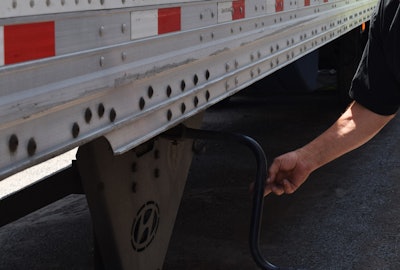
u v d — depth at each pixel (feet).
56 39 4.95
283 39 11.41
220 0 8.23
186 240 14.42
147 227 8.69
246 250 13.91
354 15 19.56
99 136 5.56
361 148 21.48
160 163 8.80
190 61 7.35
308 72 19.62
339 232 14.88
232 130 24.54
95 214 7.95
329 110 27.50
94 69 5.45
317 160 6.49
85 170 7.59
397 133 23.35
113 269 8.29
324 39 15.25
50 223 15.75
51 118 4.92
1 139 4.41
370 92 6.23
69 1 5.08
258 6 9.80
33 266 13.41
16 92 4.53
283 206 16.48
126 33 5.97
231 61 8.77
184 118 7.33
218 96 8.36
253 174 19.22
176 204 9.37
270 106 28.76
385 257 13.57
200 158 20.83
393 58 5.90
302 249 14.02
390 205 16.47
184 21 7.20
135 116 6.15
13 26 4.49
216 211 16.20
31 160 4.67
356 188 17.75
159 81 6.70
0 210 8.16
